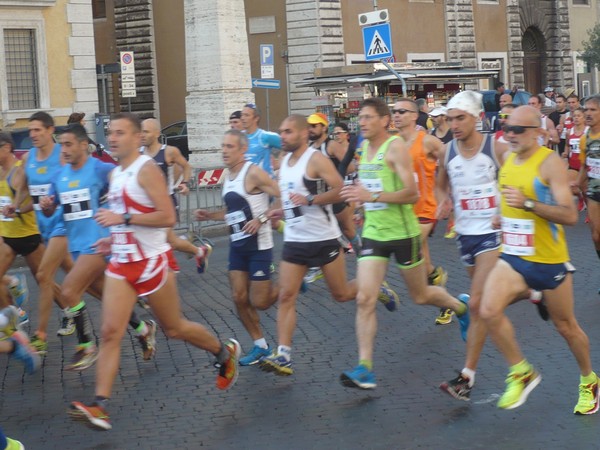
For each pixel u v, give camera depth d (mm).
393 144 7582
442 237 16922
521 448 6250
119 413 7371
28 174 9344
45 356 9305
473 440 6441
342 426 6840
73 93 27859
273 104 35844
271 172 12055
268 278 8398
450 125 7742
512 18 43250
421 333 9609
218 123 25500
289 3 34938
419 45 39000
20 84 26828
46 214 8727
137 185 6785
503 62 43156
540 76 46594
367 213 7699
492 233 7680
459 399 7301
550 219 6434
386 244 7605
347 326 10016
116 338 6762
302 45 34906
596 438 6387
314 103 27844
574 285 11852
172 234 11984
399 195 7457
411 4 38562
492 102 30781
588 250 14680
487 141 7730
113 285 6836
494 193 7707
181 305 11602
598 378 7039
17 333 7438
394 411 7133
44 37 27078
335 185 7887
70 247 8633
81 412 6465
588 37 48469
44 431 7004
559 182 6453
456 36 40469
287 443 6527
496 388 7598
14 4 26281
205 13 25391
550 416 6879
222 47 25375
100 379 6668
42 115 9289
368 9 36375
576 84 47875
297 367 8492
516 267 6621
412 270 7848
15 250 9922
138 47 38406
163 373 8484
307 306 11133
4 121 26297
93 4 39875
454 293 11836
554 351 8688
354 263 14188
